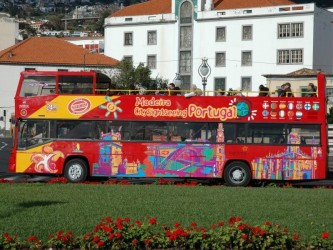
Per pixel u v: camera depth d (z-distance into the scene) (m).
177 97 25.44
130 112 25.58
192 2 100.12
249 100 25.05
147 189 20.23
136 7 108.12
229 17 97.12
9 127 98.88
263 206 16.09
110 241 11.35
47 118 25.86
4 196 17.94
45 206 15.86
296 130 24.73
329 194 19.12
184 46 101.00
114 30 106.75
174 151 25.25
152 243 11.36
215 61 98.44
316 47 92.25
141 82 92.06
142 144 25.39
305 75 78.50
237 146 24.92
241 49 96.31
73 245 11.46
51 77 26.03
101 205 16.09
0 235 12.00
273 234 11.45
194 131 25.25
